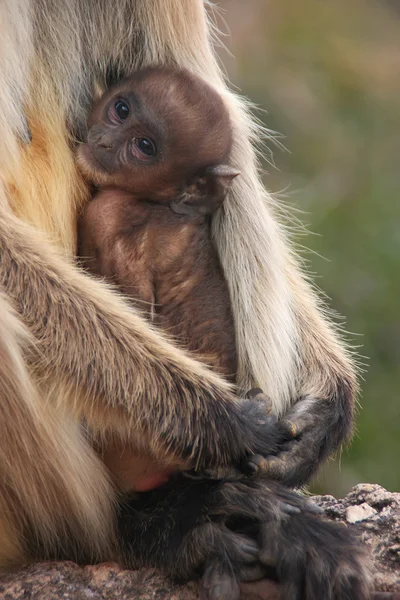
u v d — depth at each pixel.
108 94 13.49
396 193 34.94
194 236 13.15
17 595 11.55
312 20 42.03
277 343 14.20
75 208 13.31
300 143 36.56
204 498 12.18
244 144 14.53
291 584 11.40
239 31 40.78
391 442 28.17
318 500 13.60
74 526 12.73
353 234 32.84
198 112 13.22
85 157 13.26
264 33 40.91
